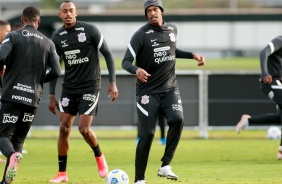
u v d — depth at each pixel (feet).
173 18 313.94
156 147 148.66
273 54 119.55
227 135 182.29
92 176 103.24
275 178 98.17
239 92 171.12
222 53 501.97
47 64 88.28
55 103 98.89
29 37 86.33
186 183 93.04
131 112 170.71
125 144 157.99
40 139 172.65
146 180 96.02
